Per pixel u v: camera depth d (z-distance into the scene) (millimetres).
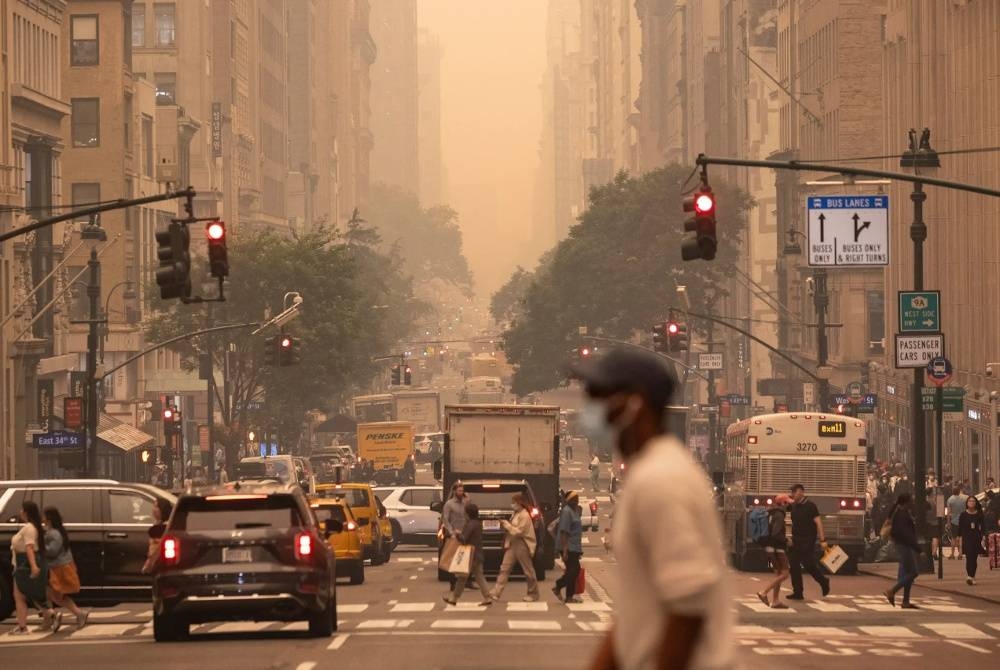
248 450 187500
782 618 63500
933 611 66625
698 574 11930
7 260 146875
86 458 118688
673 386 12547
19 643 52906
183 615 48531
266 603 48500
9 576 60812
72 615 65688
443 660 45125
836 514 93000
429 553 123688
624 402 12461
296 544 48906
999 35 139125
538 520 86250
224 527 48812
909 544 68375
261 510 49094
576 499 72188
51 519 57562
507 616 63719
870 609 67875
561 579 71938
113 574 60719
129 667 43500
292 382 184250
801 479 93562
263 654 46781
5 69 149000
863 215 84125
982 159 144750
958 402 88375
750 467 94312
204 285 182250
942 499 84938
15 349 148250
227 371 178375
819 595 76312
